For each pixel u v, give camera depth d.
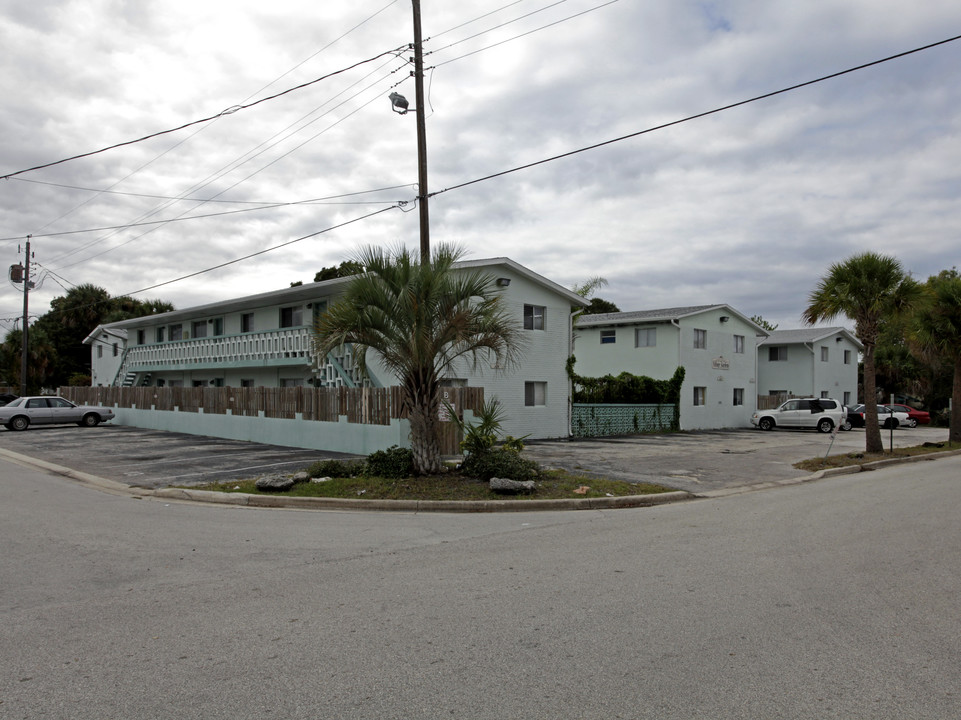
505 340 12.90
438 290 12.08
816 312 20.38
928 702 3.79
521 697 3.85
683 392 33.75
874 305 19.31
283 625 5.06
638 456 19.03
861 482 14.38
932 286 24.31
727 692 3.91
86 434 26.06
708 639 4.76
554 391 26.89
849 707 3.73
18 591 5.96
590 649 4.57
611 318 36.22
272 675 4.15
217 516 10.06
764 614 5.30
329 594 5.88
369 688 3.96
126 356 37.47
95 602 5.65
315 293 24.70
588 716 3.62
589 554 7.41
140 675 4.15
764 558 7.19
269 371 28.61
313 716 3.62
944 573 6.57
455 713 3.65
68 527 8.98
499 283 24.09
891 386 48.22
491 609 5.43
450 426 17.62
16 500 11.33
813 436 30.36
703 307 35.84
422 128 16.45
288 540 8.24
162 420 28.34
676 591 5.94
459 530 8.95
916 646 4.64
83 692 3.92
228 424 24.16
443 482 12.18
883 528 8.93
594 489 12.00
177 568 6.80
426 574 6.55
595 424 29.22
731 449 21.98
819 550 7.59
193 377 33.91
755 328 39.41
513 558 7.23
